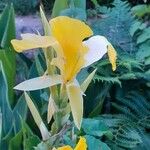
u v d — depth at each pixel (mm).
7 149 665
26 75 912
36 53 792
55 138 331
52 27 284
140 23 897
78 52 298
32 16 1191
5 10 870
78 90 303
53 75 306
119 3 948
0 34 868
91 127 653
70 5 844
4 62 772
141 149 751
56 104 323
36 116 341
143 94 889
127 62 826
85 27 284
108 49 303
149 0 1221
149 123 802
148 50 867
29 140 585
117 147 730
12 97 812
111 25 932
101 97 846
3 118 708
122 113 891
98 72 855
